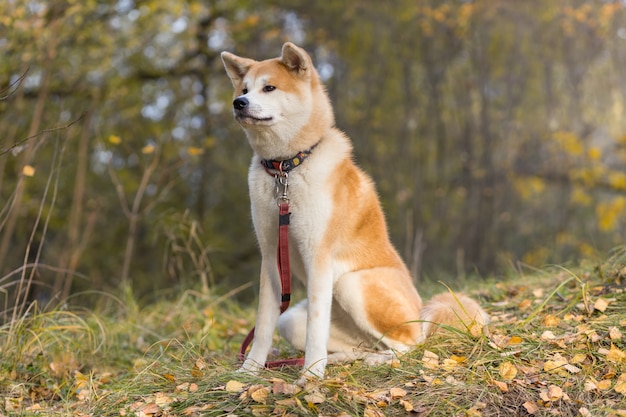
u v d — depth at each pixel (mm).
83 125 11070
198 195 13430
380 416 3094
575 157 14531
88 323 5324
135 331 5410
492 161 15500
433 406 3195
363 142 14914
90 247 11812
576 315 4250
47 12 9305
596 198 15031
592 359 3584
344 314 4074
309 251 3717
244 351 4156
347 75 14633
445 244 15484
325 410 3164
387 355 3865
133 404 3441
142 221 12188
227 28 12594
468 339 3867
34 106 10492
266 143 3736
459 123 15547
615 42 14539
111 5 10609
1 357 4207
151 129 12641
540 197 16375
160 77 12664
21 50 9125
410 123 14781
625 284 4551
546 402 3207
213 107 13430
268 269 3885
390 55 14484
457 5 14523
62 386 4066
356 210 3910
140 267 12633
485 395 3275
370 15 14008
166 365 4051
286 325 4082
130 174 12523
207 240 12570
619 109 14805
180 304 5973
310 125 3758
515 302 4930
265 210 3789
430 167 15727
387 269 4012
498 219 15531
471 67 15141
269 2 13031
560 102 15219
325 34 13688
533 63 15008
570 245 15156
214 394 3408
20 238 10938
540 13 14297
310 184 3693
